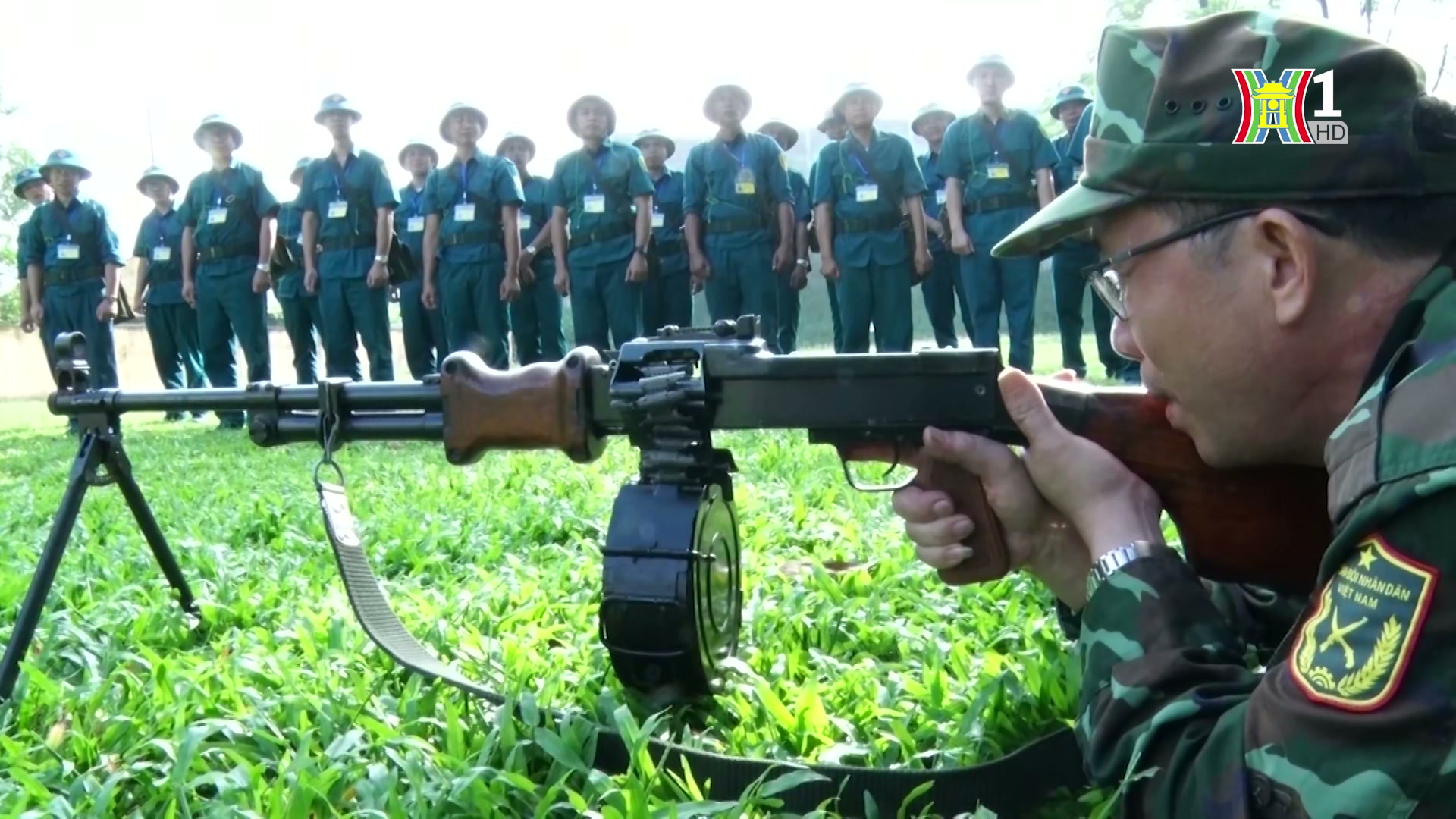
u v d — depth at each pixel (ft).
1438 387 3.86
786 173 36.76
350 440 8.56
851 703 8.27
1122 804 4.86
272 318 91.61
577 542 14.26
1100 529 5.81
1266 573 6.21
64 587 11.98
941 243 40.86
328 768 7.08
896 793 6.66
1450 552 3.70
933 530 6.77
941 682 8.09
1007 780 6.82
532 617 10.69
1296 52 4.33
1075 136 35.63
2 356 87.15
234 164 38.50
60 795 7.07
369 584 8.66
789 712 7.90
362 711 8.04
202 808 6.84
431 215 37.86
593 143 36.14
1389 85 4.22
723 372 7.48
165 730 8.02
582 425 7.84
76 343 9.09
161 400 8.89
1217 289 4.56
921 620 10.24
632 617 7.75
